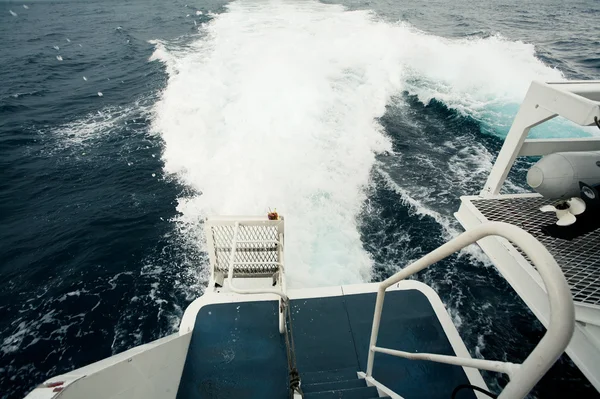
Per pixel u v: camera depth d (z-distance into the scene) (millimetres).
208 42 19531
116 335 5730
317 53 15461
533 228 2482
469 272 6371
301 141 9289
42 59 22078
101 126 12711
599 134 10242
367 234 7027
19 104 14930
